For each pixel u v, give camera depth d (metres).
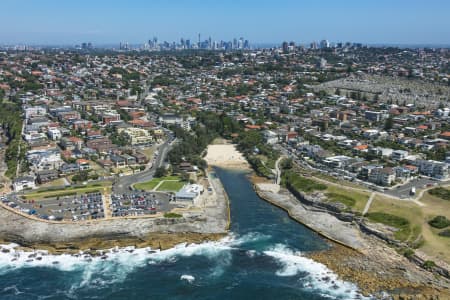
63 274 143.25
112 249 158.75
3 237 164.12
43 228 168.12
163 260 152.38
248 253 157.50
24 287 135.75
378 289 132.62
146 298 130.88
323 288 134.50
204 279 140.75
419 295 127.81
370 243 163.50
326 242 166.25
